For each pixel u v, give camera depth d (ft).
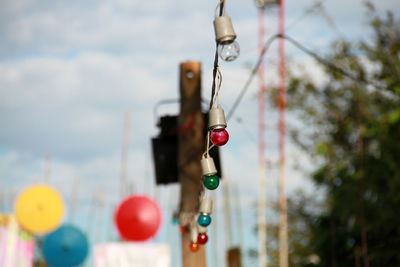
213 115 15.80
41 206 42.22
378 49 101.30
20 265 44.42
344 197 91.50
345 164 97.55
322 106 107.65
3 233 42.57
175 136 33.78
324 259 96.17
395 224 86.17
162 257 50.70
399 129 88.07
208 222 20.71
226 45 13.94
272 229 107.65
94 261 49.85
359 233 91.76
